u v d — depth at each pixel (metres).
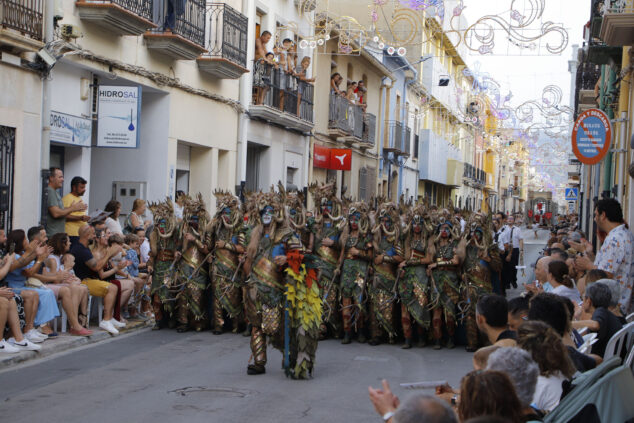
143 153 17.91
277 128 24.38
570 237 16.28
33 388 8.25
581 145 13.59
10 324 9.74
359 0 31.91
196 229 12.46
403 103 38.38
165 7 16.89
